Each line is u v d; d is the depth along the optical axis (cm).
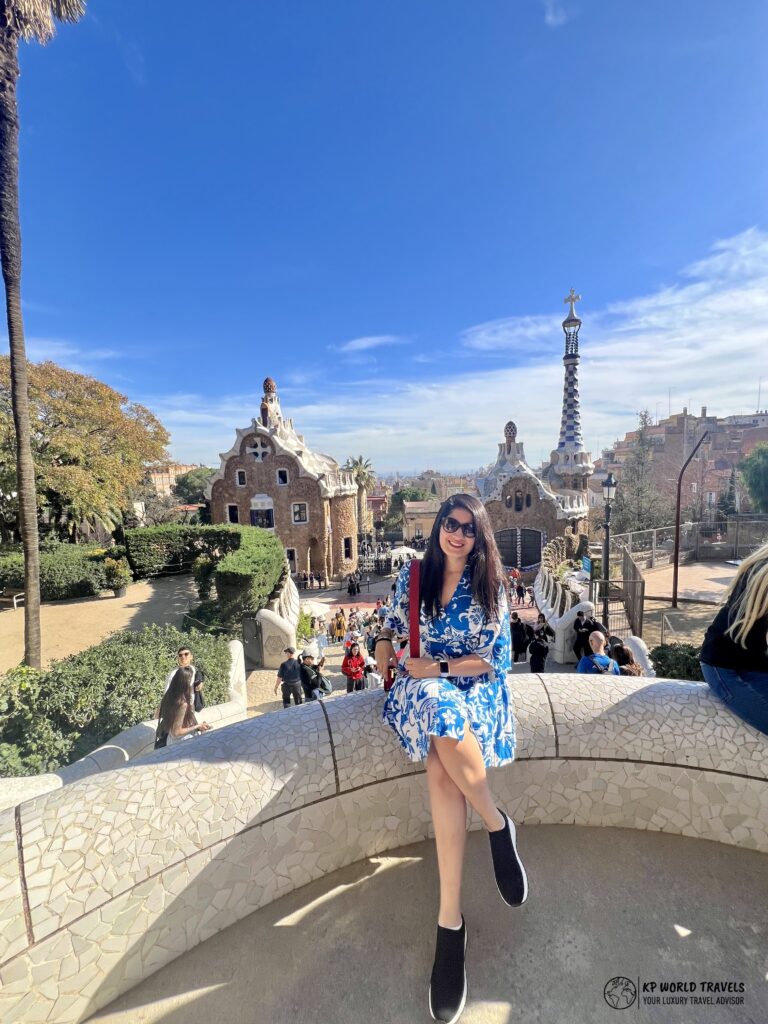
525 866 219
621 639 1036
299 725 224
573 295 4291
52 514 2980
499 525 4038
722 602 234
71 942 164
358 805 222
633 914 197
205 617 1659
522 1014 162
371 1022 163
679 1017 160
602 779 236
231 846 195
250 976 179
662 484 6106
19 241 1202
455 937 168
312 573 3888
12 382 1228
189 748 209
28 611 1259
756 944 184
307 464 3878
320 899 209
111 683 816
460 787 180
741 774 219
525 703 243
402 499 8675
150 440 3422
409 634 214
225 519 3897
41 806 180
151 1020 167
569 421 4416
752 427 6956
